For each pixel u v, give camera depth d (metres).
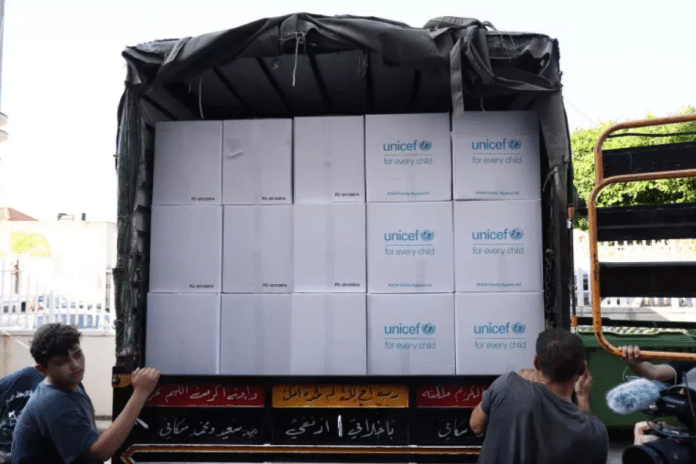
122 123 3.17
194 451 3.04
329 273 3.16
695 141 2.71
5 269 7.55
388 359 3.10
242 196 3.25
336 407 3.01
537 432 2.08
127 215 3.12
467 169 3.17
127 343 3.11
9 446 2.96
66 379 2.47
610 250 10.13
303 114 4.52
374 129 3.23
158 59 3.09
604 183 2.75
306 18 2.97
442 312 3.11
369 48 2.91
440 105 4.29
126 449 3.05
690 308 9.00
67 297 7.55
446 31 2.91
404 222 3.17
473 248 3.13
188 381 3.03
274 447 3.01
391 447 2.97
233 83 3.79
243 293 3.20
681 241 9.84
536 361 2.33
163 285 3.22
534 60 3.03
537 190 3.15
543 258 3.34
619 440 5.70
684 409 2.20
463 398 2.99
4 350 7.34
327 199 3.21
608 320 3.69
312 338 3.13
